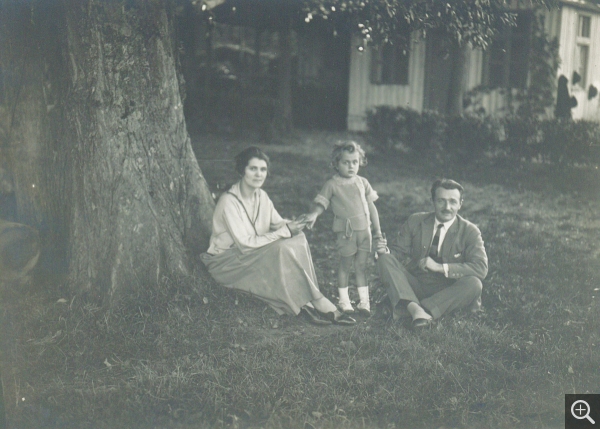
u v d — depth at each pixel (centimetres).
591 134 1105
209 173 1042
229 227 470
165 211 491
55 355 399
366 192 481
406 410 353
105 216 470
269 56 1838
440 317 456
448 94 1308
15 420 337
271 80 1838
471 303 464
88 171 474
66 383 372
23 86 511
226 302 466
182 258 485
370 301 517
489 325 459
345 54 1716
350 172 471
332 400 359
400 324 450
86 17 465
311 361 403
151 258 472
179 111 509
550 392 373
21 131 512
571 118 1260
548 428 343
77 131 478
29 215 516
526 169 1123
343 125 1742
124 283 462
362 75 1642
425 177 1079
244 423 340
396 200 909
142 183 480
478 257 460
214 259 483
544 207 873
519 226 758
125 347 411
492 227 752
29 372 379
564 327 457
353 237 474
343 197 473
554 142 1102
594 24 1409
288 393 362
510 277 570
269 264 460
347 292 488
